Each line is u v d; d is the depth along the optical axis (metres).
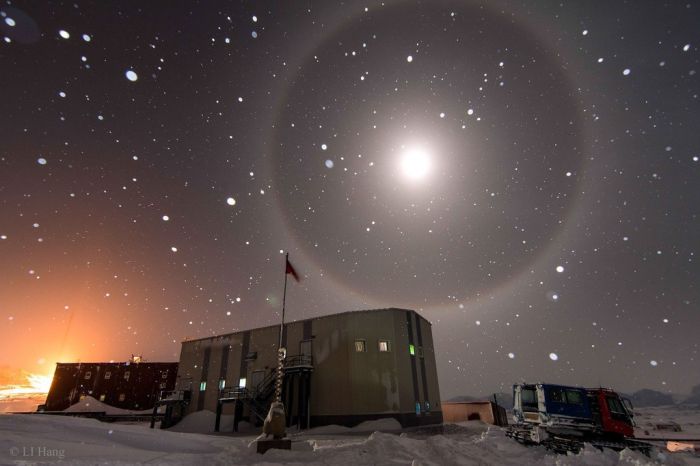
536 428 16.45
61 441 9.95
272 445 11.14
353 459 10.09
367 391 29.31
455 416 37.81
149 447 11.27
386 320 31.75
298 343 33.69
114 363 59.81
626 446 15.02
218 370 38.66
